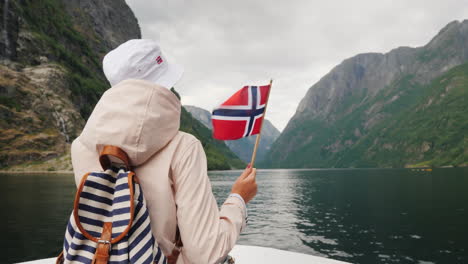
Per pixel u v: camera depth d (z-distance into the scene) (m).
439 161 180.12
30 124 91.31
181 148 1.10
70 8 185.25
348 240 16.98
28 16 130.00
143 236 0.95
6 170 80.81
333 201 35.97
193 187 1.06
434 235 17.88
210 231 1.02
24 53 112.12
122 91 1.04
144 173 1.06
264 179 98.12
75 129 99.62
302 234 18.62
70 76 117.06
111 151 1.00
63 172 81.38
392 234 18.38
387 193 43.56
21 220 19.92
